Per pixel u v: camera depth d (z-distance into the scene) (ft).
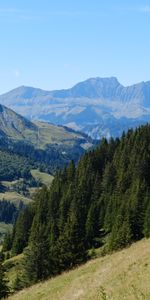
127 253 138.41
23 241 499.92
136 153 542.57
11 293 231.71
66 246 280.92
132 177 490.49
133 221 344.90
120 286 90.74
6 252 536.42
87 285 115.65
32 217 539.29
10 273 353.51
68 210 499.10
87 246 364.38
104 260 152.66
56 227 429.38
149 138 588.50
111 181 528.22
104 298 62.59
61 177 614.34
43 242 294.46
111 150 627.05
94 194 513.86
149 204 336.70
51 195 546.67
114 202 427.74
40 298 139.44
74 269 166.81
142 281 85.56
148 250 119.14
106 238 380.99
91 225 401.08
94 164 606.55
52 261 273.95
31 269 270.26
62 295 122.31
